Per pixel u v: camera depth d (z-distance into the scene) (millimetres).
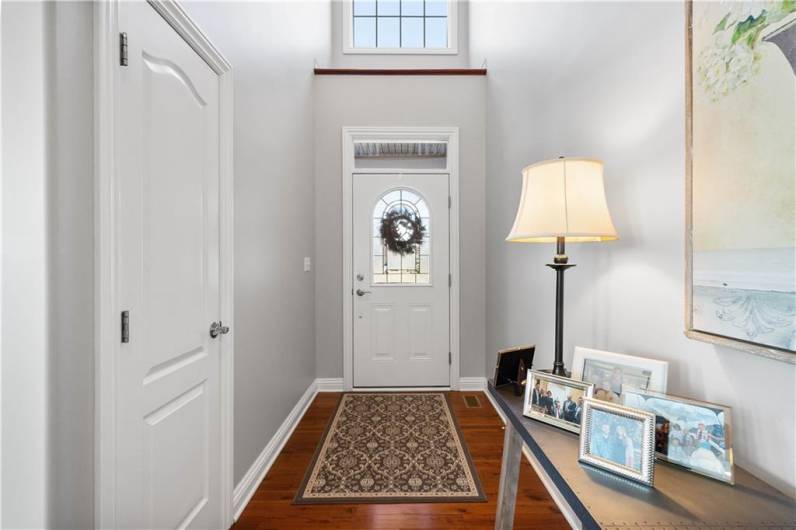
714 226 848
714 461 766
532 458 2039
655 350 1100
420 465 1974
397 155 4191
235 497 1596
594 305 1450
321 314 3100
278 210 2172
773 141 705
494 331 2836
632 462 783
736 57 780
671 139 1021
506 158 2541
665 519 665
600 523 658
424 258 3137
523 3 2217
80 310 849
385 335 3117
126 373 966
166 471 1148
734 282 797
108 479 905
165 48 1132
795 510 680
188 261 1258
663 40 1046
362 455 2070
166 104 1137
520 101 2271
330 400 2879
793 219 674
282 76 2256
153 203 1075
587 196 1102
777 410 737
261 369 1899
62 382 804
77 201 839
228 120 1527
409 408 2715
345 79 3096
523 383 1259
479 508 1655
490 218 2930
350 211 3100
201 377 1342
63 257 805
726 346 818
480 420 2512
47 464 772
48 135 771
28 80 761
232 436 1542
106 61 898
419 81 3102
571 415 1003
